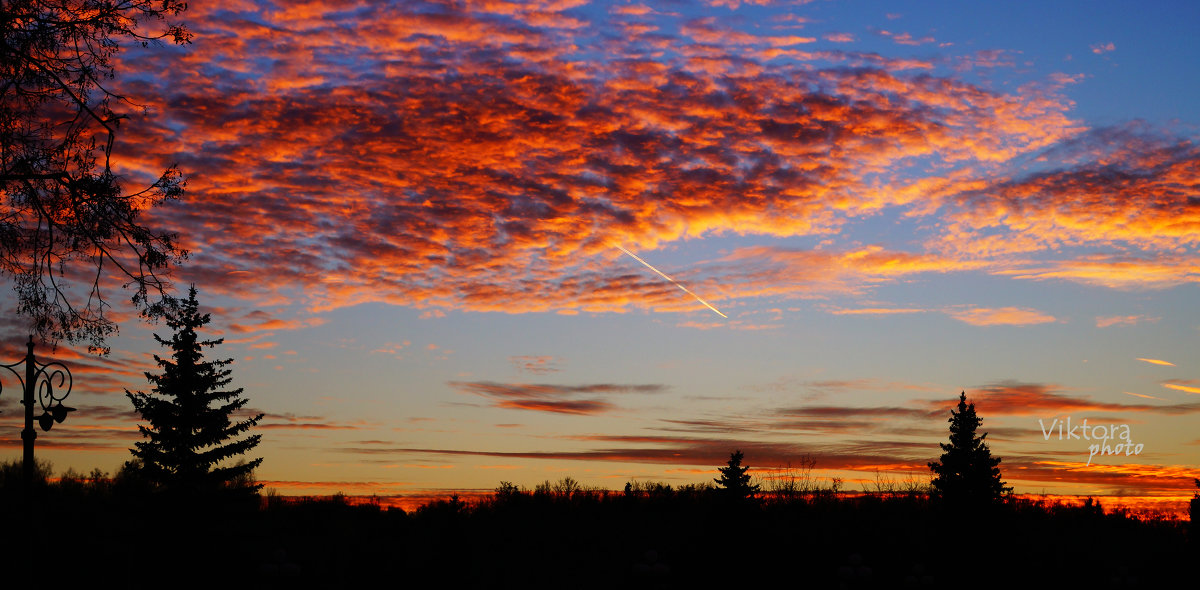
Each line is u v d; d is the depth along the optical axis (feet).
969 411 236.02
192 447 170.91
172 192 50.70
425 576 166.50
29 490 55.62
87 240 49.32
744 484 199.52
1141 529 219.20
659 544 210.18
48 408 55.42
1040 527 230.68
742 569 190.49
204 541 166.61
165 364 172.35
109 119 49.49
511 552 199.11
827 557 192.95
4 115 48.03
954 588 209.67
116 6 48.44
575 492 250.16
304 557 172.14
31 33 47.34
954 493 225.97
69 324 52.03
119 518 165.68
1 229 49.88
